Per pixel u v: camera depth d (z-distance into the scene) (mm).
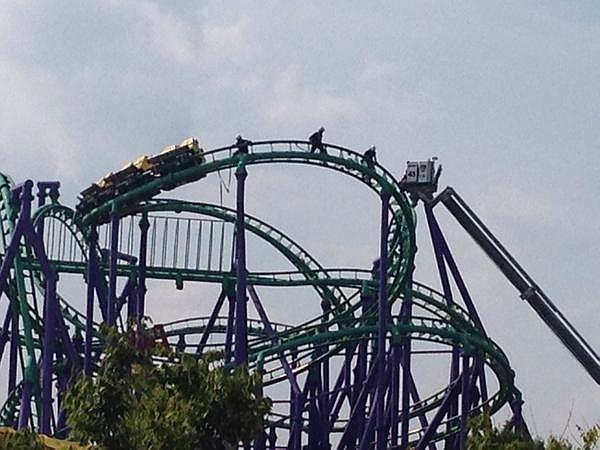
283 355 94812
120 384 64500
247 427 66000
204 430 65250
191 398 65938
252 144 91875
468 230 105625
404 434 97750
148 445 62125
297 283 100938
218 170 91688
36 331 96812
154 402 63781
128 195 92562
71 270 100375
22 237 94438
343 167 93062
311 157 92062
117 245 92938
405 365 99062
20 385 96062
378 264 102062
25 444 61812
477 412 101312
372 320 97812
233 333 102375
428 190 101438
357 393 101688
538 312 105188
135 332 70625
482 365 103125
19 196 94562
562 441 66312
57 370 96500
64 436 91562
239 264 90125
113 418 63562
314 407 100938
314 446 100875
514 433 69625
